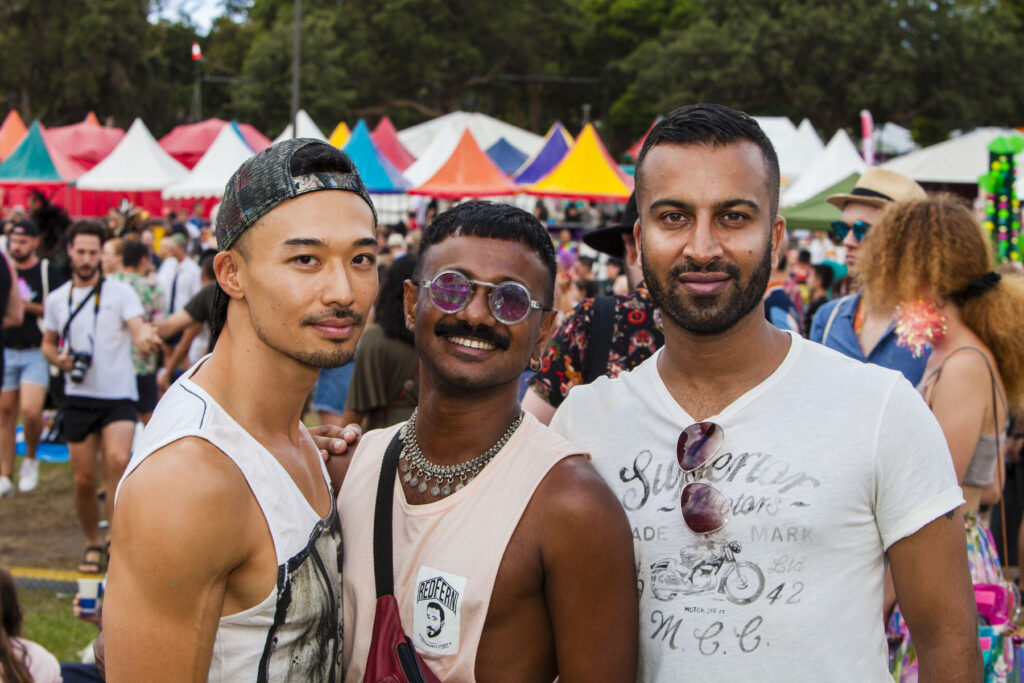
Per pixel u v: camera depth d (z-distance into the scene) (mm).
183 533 1465
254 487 1577
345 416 4363
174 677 1481
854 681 1677
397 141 25328
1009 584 2738
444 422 1818
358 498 1892
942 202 2912
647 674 1786
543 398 2889
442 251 1801
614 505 1745
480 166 18734
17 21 43344
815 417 1760
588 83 57344
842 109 44656
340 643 1774
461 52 50344
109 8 43469
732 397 1822
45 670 3109
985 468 2711
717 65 45000
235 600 1583
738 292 1743
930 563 1705
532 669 1755
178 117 52781
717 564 1743
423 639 1745
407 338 4258
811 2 43062
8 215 18672
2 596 3049
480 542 1738
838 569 1707
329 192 1615
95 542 5820
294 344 1603
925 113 45062
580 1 55812
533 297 1797
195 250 14695
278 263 1587
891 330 3064
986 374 2688
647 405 1891
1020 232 6242
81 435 5699
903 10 42562
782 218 1876
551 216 27734
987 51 42875
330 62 47375
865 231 3938
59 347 5754
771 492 1728
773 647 1691
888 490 1715
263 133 47469
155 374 6711
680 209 1750
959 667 1672
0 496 7508
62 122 45656
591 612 1703
